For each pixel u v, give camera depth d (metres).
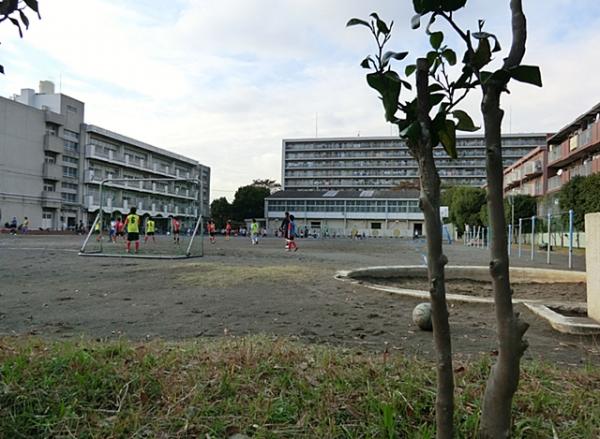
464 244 41.84
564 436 2.29
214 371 3.08
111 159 64.94
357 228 83.12
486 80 1.47
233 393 2.74
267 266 13.02
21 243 26.16
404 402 2.54
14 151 50.88
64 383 2.80
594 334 5.25
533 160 54.53
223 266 12.79
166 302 7.23
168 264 13.53
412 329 5.49
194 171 87.19
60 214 57.12
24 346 3.71
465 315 6.44
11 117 50.47
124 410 2.51
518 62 1.48
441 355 1.58
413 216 81.50
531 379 3.10
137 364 3.20
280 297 7.75
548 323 5.82
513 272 11.42
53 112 55.34
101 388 2.75
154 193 60.34
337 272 11.11
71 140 59.41
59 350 3.55
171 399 2.64
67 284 9.16
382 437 2.24
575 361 4.16
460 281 11.69
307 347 4.05
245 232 77.00
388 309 6.79
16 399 2.55
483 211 41.06
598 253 5.60
